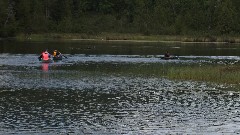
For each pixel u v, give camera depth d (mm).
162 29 163375
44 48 93750
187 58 75562
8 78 46844
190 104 34688
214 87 43469
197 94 39250
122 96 37531
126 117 29938
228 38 141375
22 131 25875
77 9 192750
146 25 169125
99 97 36781
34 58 71000
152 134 26000
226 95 38969
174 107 33406
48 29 162125
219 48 104875
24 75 49594
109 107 32969
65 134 25531
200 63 66125
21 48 92375
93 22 176125
